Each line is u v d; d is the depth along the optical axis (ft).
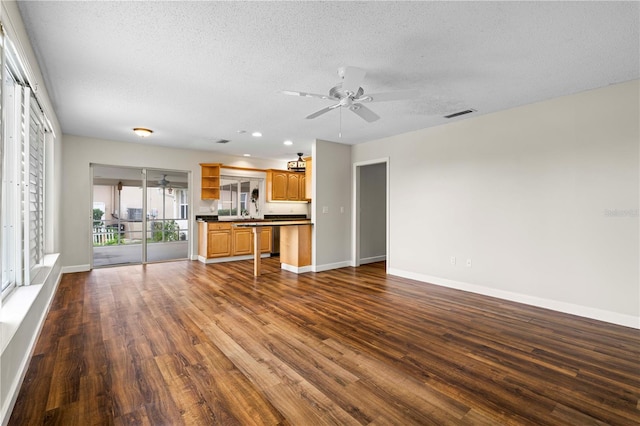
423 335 9.34
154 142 19.45
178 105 12.41
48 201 13.53
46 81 10.11
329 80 10.06
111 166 19.26
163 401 6.13
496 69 9.20
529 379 6.98
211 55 8.45
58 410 5.82
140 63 8.90
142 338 9.00
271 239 24.99
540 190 11.96
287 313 11.19
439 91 10.89
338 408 5.98
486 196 13.56
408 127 15.66
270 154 23.72
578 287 11.08
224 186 24.11
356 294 13.65
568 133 11.26
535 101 11.93
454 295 13.51
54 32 7.32
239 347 8.48
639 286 9.89
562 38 7.53
